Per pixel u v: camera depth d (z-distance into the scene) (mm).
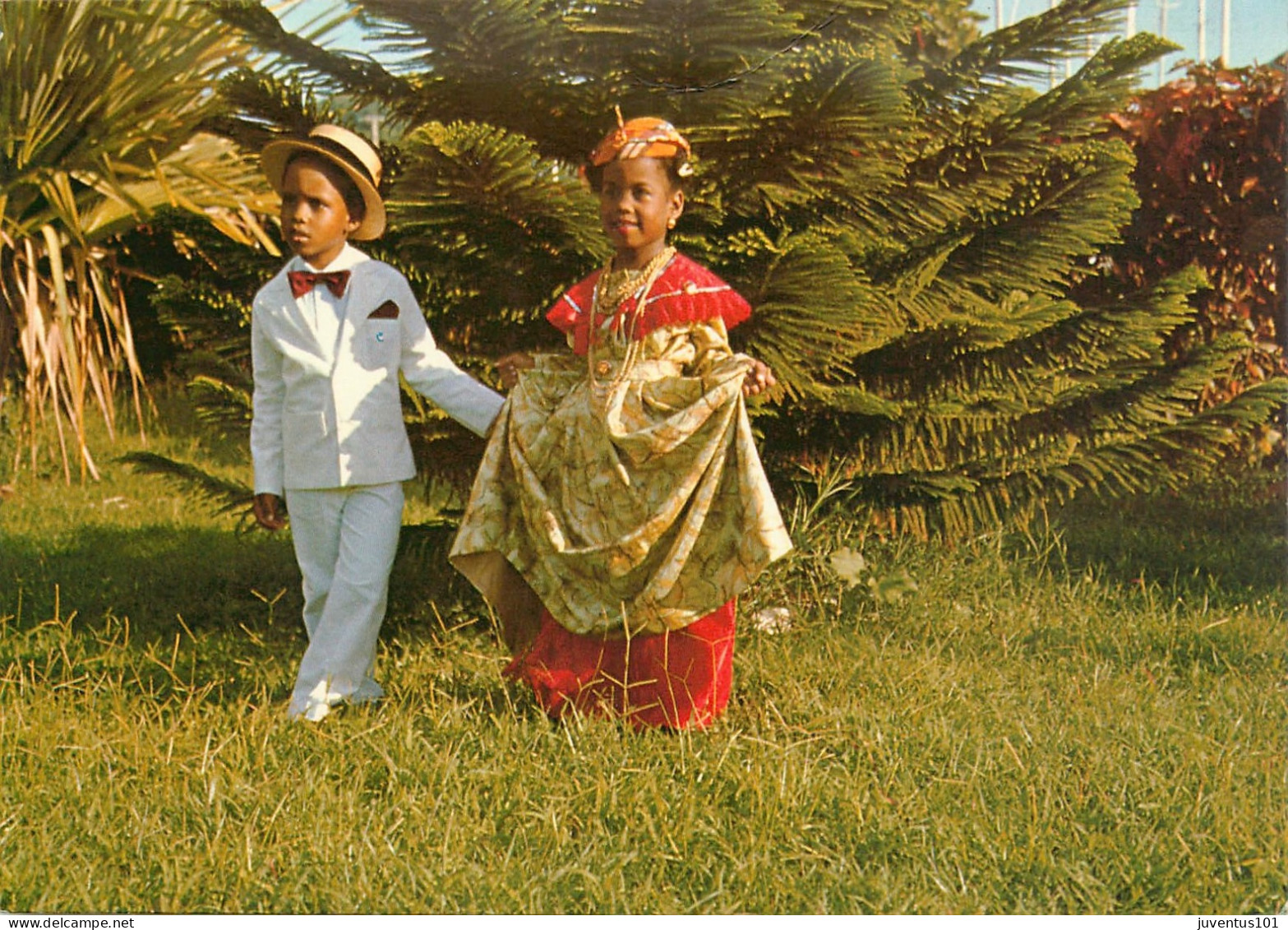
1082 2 3418
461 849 2354
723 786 2576
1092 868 2328
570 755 2719
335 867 2277
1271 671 3408
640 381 2875
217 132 3768
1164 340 5281
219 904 2230
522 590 3129
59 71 5289
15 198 5543
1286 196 5227
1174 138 5273
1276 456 5426
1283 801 2535
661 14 3322
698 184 3533
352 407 3027
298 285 3066
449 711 2898
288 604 4133
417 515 5285
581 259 3445
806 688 3178
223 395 3773
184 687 3180
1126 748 2795
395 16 3346
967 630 3736
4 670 3430
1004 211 3766
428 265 3514
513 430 3031
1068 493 4156
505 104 3512
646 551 2850
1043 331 3863
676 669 2938
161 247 6227
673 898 2236
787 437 3881
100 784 2574
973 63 3611
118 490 6293
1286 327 5371
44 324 5637
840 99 3238
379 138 3771
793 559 3707
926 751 2754
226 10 3441
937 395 3848
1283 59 5215
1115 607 4062
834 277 3232
